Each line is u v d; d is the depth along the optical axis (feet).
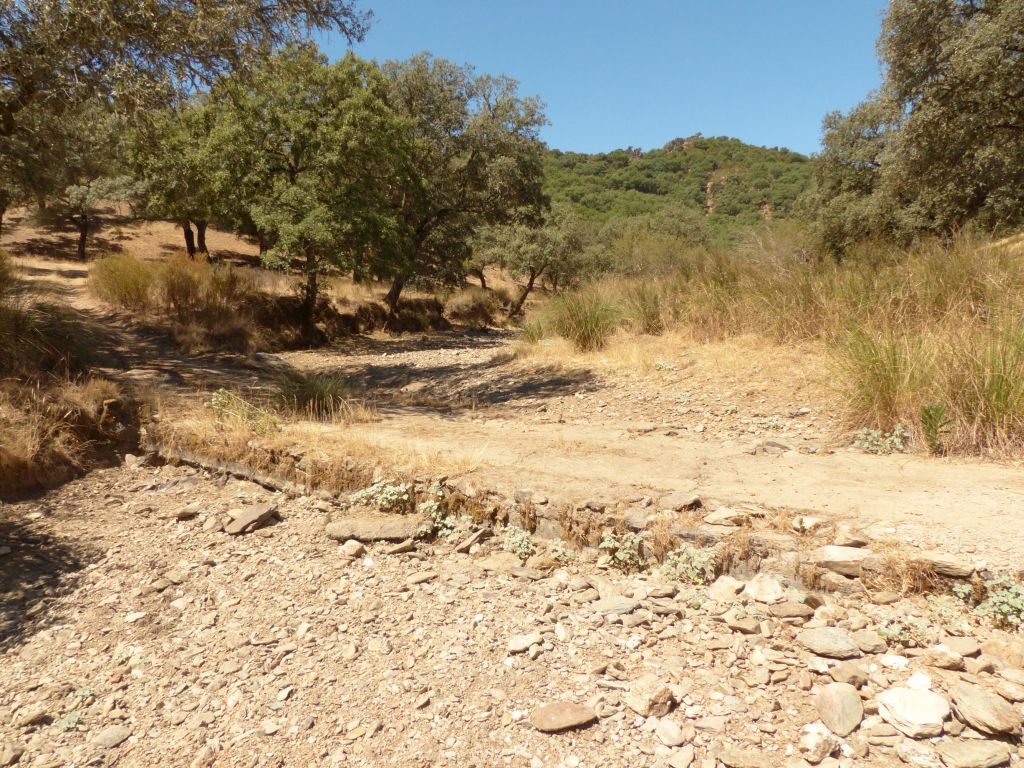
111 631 12.22
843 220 74.38
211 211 65.51
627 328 36.76
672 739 7.88
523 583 12.51
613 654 9.89
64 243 98.27
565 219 136.46
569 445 19.67
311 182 60.08
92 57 26.14
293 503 17.85
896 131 54.24
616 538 13.25
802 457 17.13
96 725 9.53
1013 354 16.63
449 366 46.19
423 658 10.25
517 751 7.97
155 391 25.96
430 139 82.74
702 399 24.25
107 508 18.40
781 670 8.99
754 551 11.68
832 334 25.67
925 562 10.14
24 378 22.75
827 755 7.32
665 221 178.81
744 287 32.63
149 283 49.14
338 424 23.58
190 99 30.30
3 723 9.73
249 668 10.52
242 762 8.34
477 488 15.47
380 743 8.38
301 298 63.52
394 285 79.25
